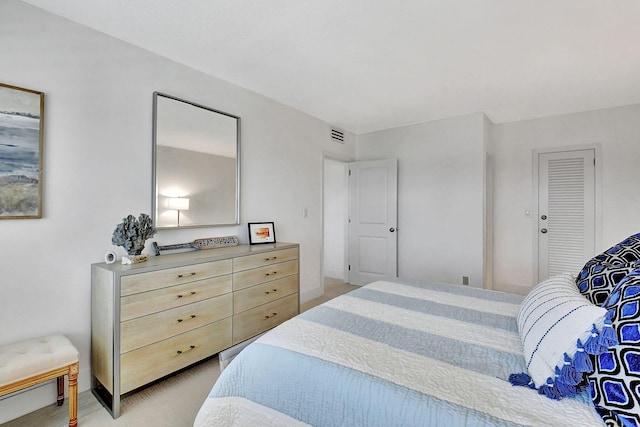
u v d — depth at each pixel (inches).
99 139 84.3
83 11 75.8
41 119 74.4
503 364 43.7
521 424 31.6
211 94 113.0
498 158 174.9
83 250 81.2
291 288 121.2
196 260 87.5
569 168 156.9
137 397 78.4
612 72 109.7
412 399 36.1
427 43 90.4
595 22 79.7
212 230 114.3
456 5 73.2
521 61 101.5
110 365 72.2
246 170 127.1
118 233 81.0
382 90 126.8
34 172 73.4
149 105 95.2
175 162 101.3
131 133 91.0
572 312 39.8
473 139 155.9
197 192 108.0
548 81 117.4
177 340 82.8
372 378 40.2
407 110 151.9
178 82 102.7
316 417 41.3
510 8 74.2
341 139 184.4
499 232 175.0
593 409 33.7
